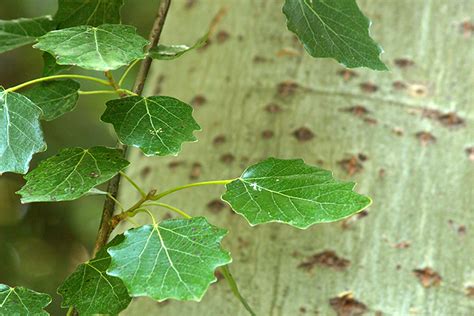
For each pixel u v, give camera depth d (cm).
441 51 75
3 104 58
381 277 69
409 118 73
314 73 75
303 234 70
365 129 73
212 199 73
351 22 62
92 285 59
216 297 69
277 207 56
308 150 73
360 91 74
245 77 76
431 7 76
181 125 58
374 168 72
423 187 71
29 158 58
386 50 75
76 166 58
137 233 56
